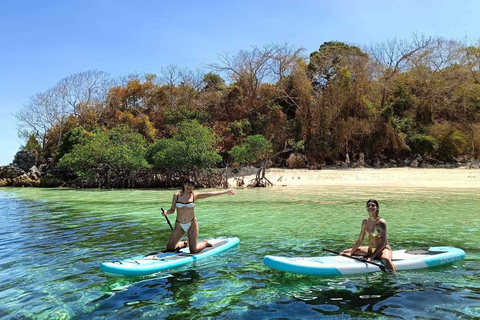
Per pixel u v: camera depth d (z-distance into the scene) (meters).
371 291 5.21
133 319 4.42
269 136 33.44
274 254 7.24
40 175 34.62
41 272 6.33
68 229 10.44
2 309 4.77
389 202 15.09
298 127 33.66
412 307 4.66
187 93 39.75
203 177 25.95
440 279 5.67
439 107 34.81
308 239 8.61
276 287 5.43
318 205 14.69
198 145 25.55
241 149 25.95
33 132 41.69
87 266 6.65
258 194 19.62
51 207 15.90
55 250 7.93
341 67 34.81
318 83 37.34
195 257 6.77
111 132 29.39
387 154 33.28
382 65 36.44
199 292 5.27
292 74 36.06
